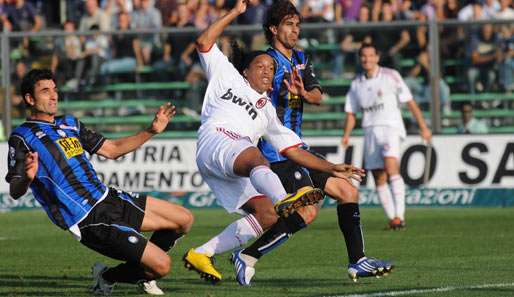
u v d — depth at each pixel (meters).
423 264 32.66
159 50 60.25
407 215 52.41
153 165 56.97
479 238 40.69
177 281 29.42
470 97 58.16
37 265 34.00
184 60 60.03
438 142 55.75
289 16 29.38
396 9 65.19
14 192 24.58
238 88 26.88
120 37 60.25
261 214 26.06
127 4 69.06
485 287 26.98
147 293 26.48
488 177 55.22
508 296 25.36
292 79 28.48
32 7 69.25
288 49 29.62
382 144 46.75
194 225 48.47
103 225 24.75
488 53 58.00
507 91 58.06
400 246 38.31
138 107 60.59
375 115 47.06
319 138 56.31
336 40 58.97
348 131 48.25
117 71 60.50
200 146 26.67
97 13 66.62
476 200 55.38
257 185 24.72
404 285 27.70
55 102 25.30
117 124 60.78
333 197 27.67
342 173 26.12
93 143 26.05
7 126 58.91
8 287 28.31
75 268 33.12
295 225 26.39
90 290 27.19
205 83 59.78
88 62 60.31
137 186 56.97
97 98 60.66
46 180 24.81
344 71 59.00
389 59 58.19
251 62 26.94
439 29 57.84
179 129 60.09
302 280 29.28
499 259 33.81
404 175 56.06
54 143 24.94
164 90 60.31
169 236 26.28
